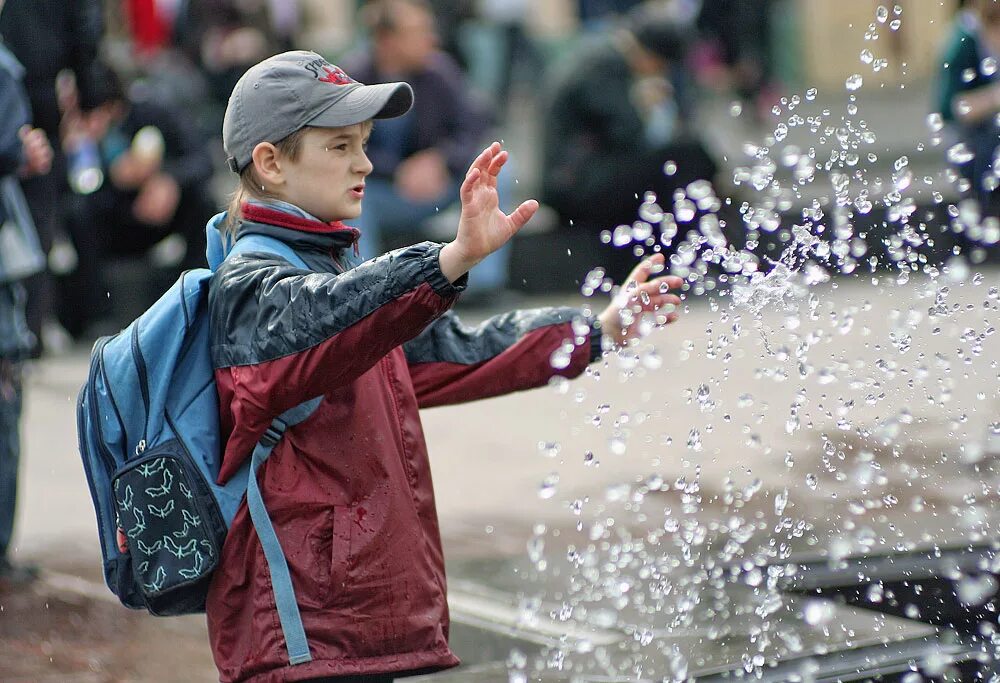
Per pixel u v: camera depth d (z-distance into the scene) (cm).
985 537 1079
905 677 838
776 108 968
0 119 1195
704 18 3609
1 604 1165
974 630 948
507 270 2683
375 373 738
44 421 1916
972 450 1027
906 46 2725
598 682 855
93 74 1820
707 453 1530
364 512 713
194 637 1084
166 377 720
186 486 715
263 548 704
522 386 805
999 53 2031
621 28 2619
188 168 2483
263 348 685
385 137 2467
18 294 1236
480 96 2722
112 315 2509
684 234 2409
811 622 884
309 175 738
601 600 1060
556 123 2597
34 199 1575
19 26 1702
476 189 655
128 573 752
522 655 941
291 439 714
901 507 1220
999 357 1462
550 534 1308
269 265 707
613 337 812
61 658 1031
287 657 697
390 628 710
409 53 2467
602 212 2575
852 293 2031
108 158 2461
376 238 2466
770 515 1244
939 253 2106
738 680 835
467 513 1410
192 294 721
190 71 2744
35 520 1448
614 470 1530
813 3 4019
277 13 3123
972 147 1992
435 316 669
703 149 2481
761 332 895
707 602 1002
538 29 4147
